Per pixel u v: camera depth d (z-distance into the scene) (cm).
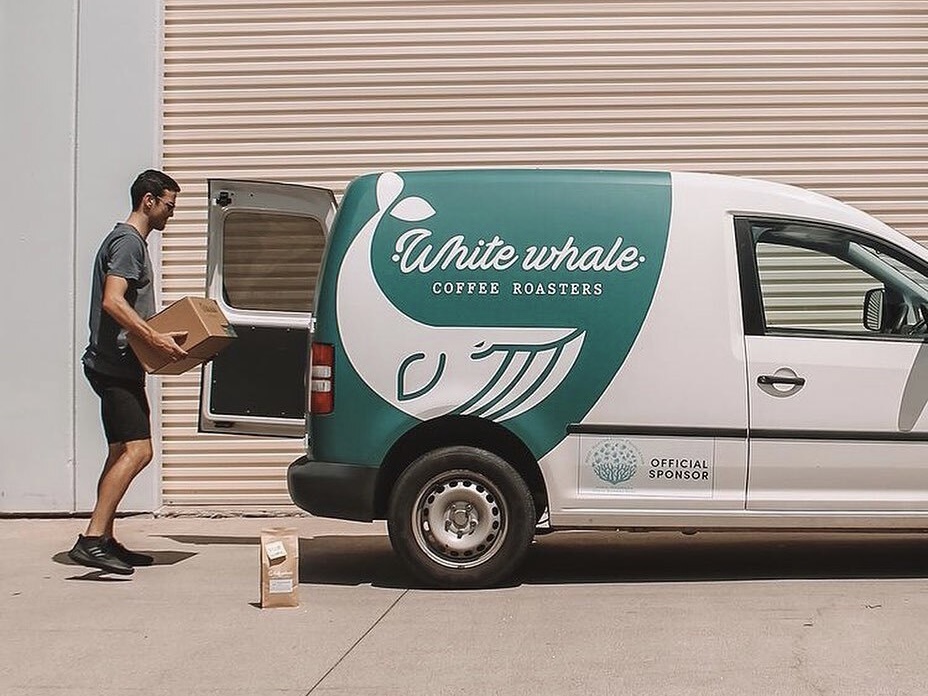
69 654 531
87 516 910
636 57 906
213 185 779
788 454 640
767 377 641
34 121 907
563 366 643
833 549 770
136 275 693
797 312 756
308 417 666
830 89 904
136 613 603
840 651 520
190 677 495
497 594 639
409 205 657
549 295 646
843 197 904
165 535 834
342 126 912
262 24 915
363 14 912
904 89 904
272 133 912
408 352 647
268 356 777
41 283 907
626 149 906
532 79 909
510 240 651
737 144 904
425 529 645
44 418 909
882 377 642
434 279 650
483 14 910
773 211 660
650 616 584
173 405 912
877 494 645
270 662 514
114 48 909
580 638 546
